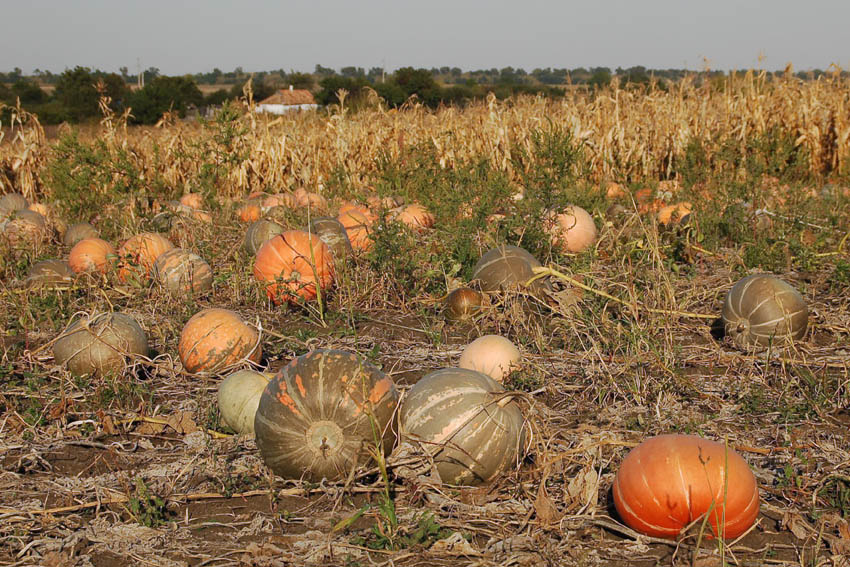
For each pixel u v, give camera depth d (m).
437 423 4.36
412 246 9.10
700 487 3.74
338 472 4.38
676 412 5.50
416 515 4.06
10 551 3.84
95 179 14.05
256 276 8.38
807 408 5.46
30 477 4.66
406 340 7.29
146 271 8.84
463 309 7.67
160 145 18.80
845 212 11.87
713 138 16.53
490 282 7.95
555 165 10.25
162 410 5.59
